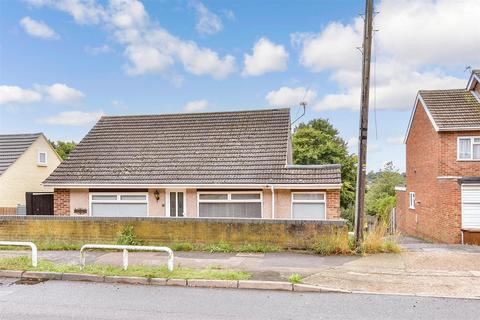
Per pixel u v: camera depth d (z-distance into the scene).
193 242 11.79
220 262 9.93
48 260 10.41
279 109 20.02
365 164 11.06
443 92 23.14
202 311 6.68
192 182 15.88
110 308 6.86
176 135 19.28
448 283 8.12
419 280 8.34
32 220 12.76
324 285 8.00
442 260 10.09
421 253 11.01
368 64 10.87
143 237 12.05
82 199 16.97
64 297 7.55
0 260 10.15
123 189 16.77
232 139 18.34
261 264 9.69
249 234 11.53
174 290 7.97
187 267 9.37
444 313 6.50
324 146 37.78
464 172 19.72
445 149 19.95
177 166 16.98
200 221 11.78
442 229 19.84
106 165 17.55
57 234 12.59
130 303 7.14
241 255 10.79
